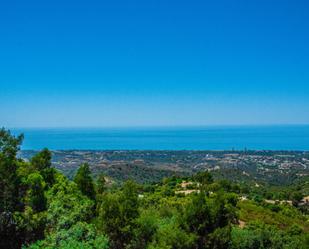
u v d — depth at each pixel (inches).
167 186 3639.3
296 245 1224.2
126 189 1155.9
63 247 834.8
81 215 1075.9
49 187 1224.2
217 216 948.0
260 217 2375.7
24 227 1008.2
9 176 984.9
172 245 923.4
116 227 1082.1
